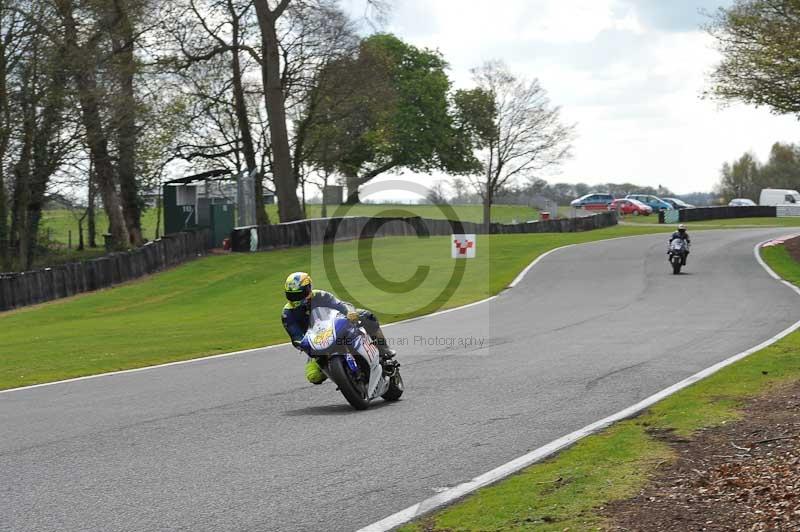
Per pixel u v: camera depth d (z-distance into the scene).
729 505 13.27
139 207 114.31
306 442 18.91
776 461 15.54
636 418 20.47
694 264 73.62
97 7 86.44
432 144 160.62
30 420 23.06
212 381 28.95
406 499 14.41
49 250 100.25
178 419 22.23
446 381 27.09
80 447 19.22
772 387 23.56
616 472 15.51
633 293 56.16
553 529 12.50
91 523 13.55
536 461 16.66
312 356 22.84
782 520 12.37
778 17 76.81
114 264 77.31
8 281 64.31
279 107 108.94
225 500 14.57
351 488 15.13
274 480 15.77
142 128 95.56
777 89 76.44
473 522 13.02
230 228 102.81
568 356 31.59
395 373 24.25
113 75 89.94
